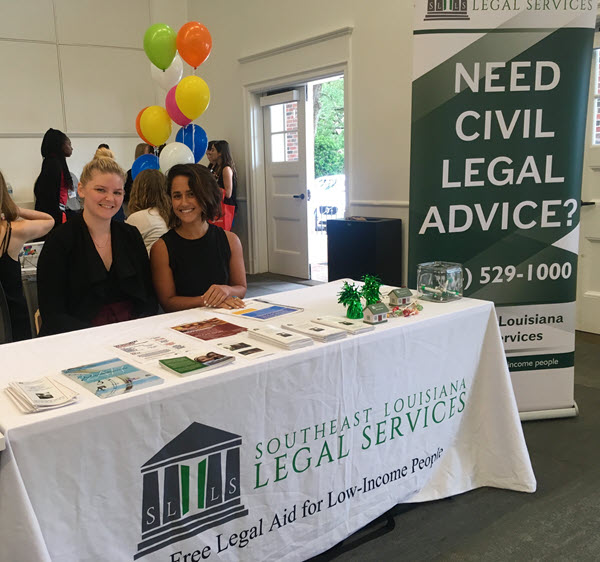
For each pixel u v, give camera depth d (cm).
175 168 213
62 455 112
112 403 117
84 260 194
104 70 605
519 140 249
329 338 157
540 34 241
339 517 168
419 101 245
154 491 127
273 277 605
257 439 144
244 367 138
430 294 204
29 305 292
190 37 326
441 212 252
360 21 453
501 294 261
